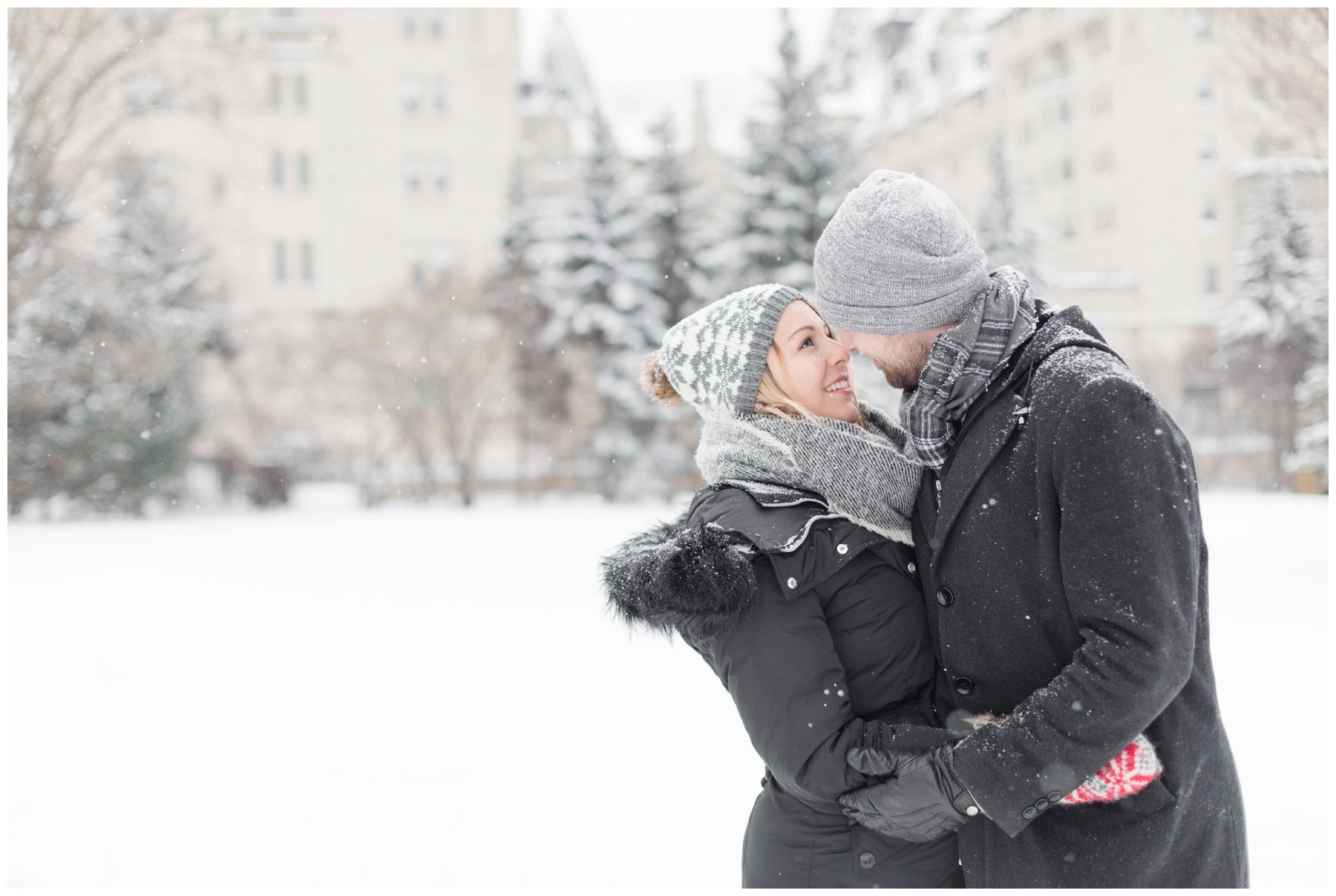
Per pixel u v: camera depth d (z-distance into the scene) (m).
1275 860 3.42
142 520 26.44
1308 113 10.53
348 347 33.06
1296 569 10.38
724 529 1.85
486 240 46.47
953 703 1.83
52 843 3.98
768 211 29.03
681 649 7.69
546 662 7.38
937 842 1.84
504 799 4.46
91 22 15.01
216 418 33.97
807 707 1.74
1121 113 49.09
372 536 19.17
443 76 48.09
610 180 35.03
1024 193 36.41
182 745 5.41
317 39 46.97
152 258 34.31
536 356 33.69
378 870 3.66
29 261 16.25
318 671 7.25
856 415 2.04
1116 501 1.54
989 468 1.72
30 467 27.02
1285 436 32.09
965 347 1.73
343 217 47.31
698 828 4.04
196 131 41.09
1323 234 31.39
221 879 3.60
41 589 11.84
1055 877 1.69
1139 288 47.78
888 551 1.85
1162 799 1.65
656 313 33.41
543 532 19.05
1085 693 1.53
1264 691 5.68
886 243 1.76
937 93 61.12
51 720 5.94
